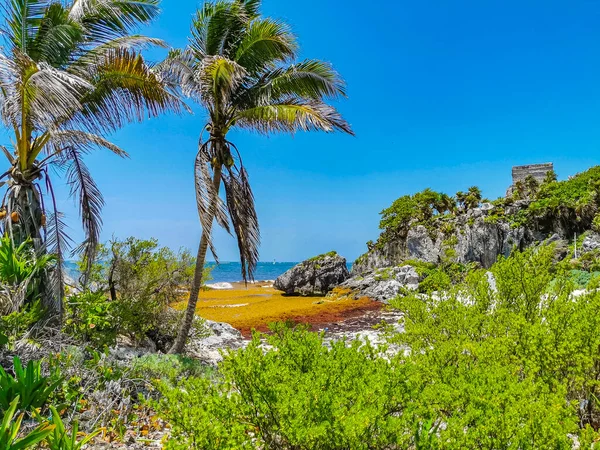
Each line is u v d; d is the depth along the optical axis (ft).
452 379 11.89
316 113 32.50
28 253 27.04
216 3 33.42
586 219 123.85
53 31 27.58
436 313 20.65
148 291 35.22
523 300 20.10
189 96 31.81
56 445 10.66
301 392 9.77
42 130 27.99
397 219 163.32
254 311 75.36
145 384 19.86
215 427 9.41
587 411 14.92
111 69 29.14
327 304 81.30
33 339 22.30
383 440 9.45
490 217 132.87
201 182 30.71
